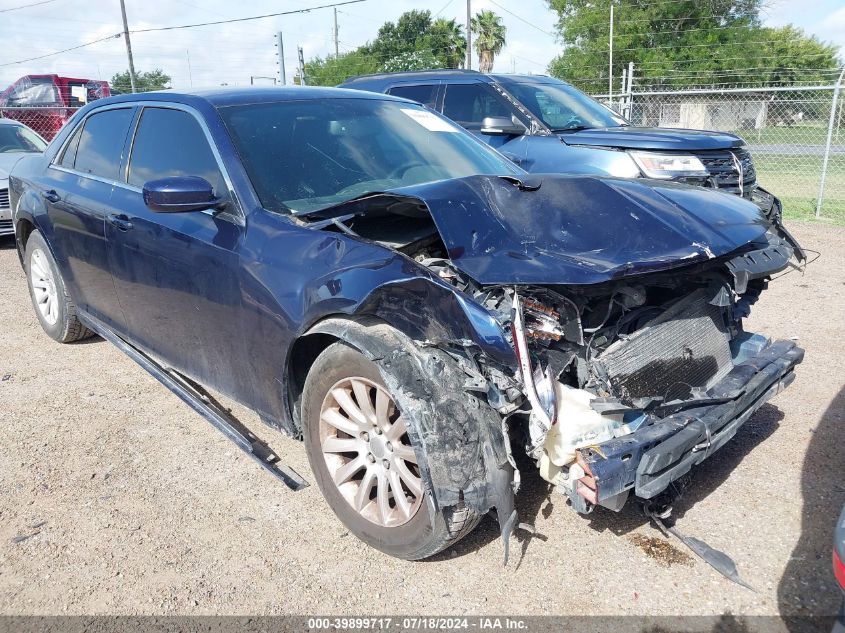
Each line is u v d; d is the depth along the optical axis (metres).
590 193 2.95
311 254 2.82
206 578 2.71
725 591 2.57
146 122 3.98
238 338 3.17
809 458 3.46
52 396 4.41
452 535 2.54
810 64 33.62
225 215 3.23
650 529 2.95
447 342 2.43
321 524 3.06
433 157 3.84
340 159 3.53
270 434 3.83
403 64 42.28
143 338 4.06
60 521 3.09
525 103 8.07
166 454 3.67
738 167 7.40
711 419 2.66
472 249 2.62
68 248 4.56
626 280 2.59
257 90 3.86
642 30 35.59
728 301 3.03
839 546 1.81
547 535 2.92
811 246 8.58
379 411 2.65
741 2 34.97
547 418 2.30
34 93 19.48
